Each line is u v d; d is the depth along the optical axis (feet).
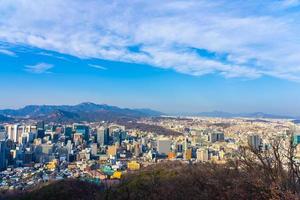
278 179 22.34
